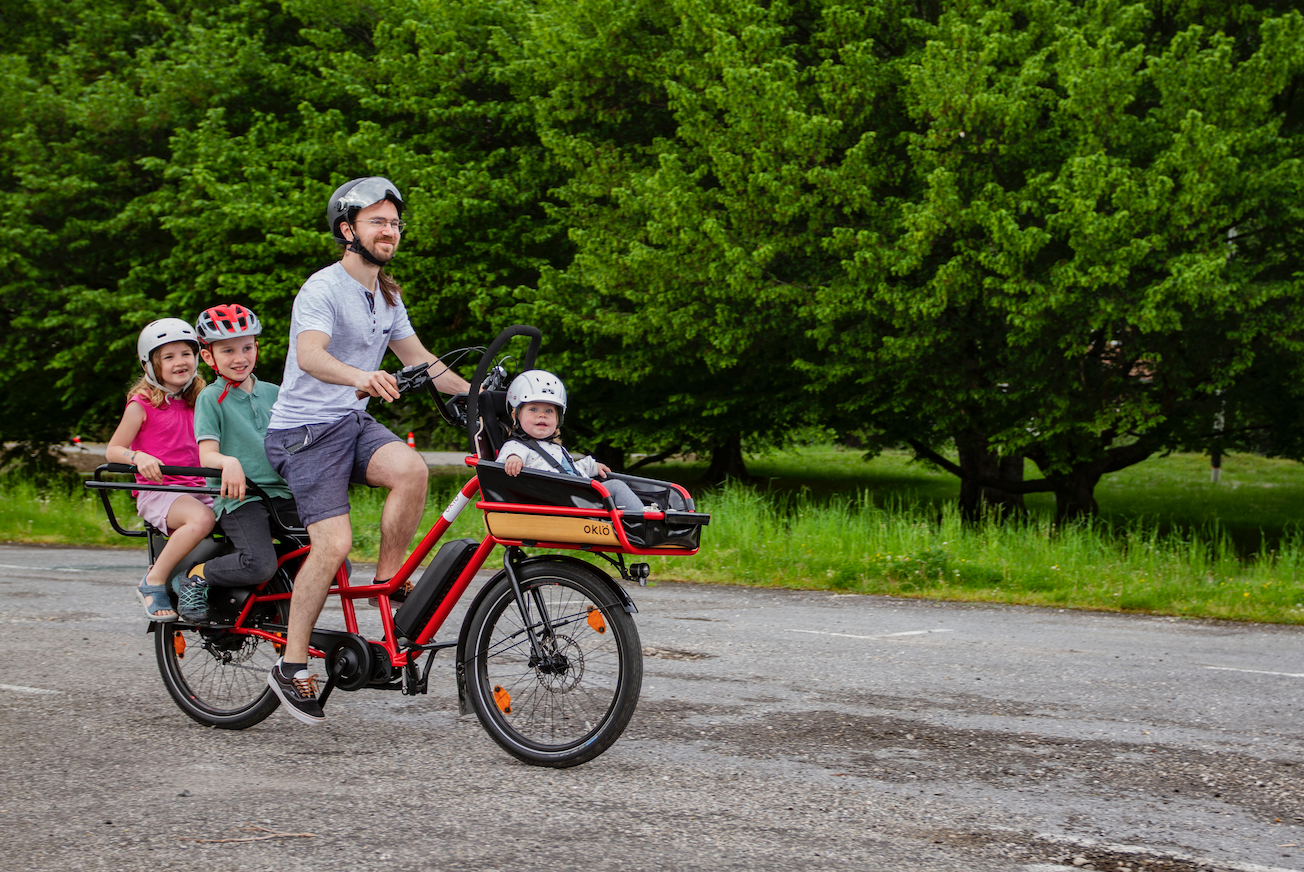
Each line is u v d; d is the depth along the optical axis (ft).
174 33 68.13
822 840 11.32
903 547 33.01
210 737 15.17
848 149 45.70
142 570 34.09
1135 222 40.70
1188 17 46.50
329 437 13.99
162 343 15.83
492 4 62.03
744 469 86.63
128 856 10.91
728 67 45.98
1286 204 41.73
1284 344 42.37
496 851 10.98
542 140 54.13
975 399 48.14
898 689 18.21
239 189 56.54
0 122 65.77
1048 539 33.63
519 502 13.39
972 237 44.47
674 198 46.70
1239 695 18.03
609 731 13.35
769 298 45.83
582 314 52.85
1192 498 81.00
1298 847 11.25
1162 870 10.61
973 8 45.93
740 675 19.20
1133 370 47.96
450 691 17.80
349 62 61.31
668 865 10.63
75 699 17.31
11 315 67.00
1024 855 10.96
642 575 13.38
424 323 57.16
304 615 14.17
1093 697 17.78
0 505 48.11
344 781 13.23
